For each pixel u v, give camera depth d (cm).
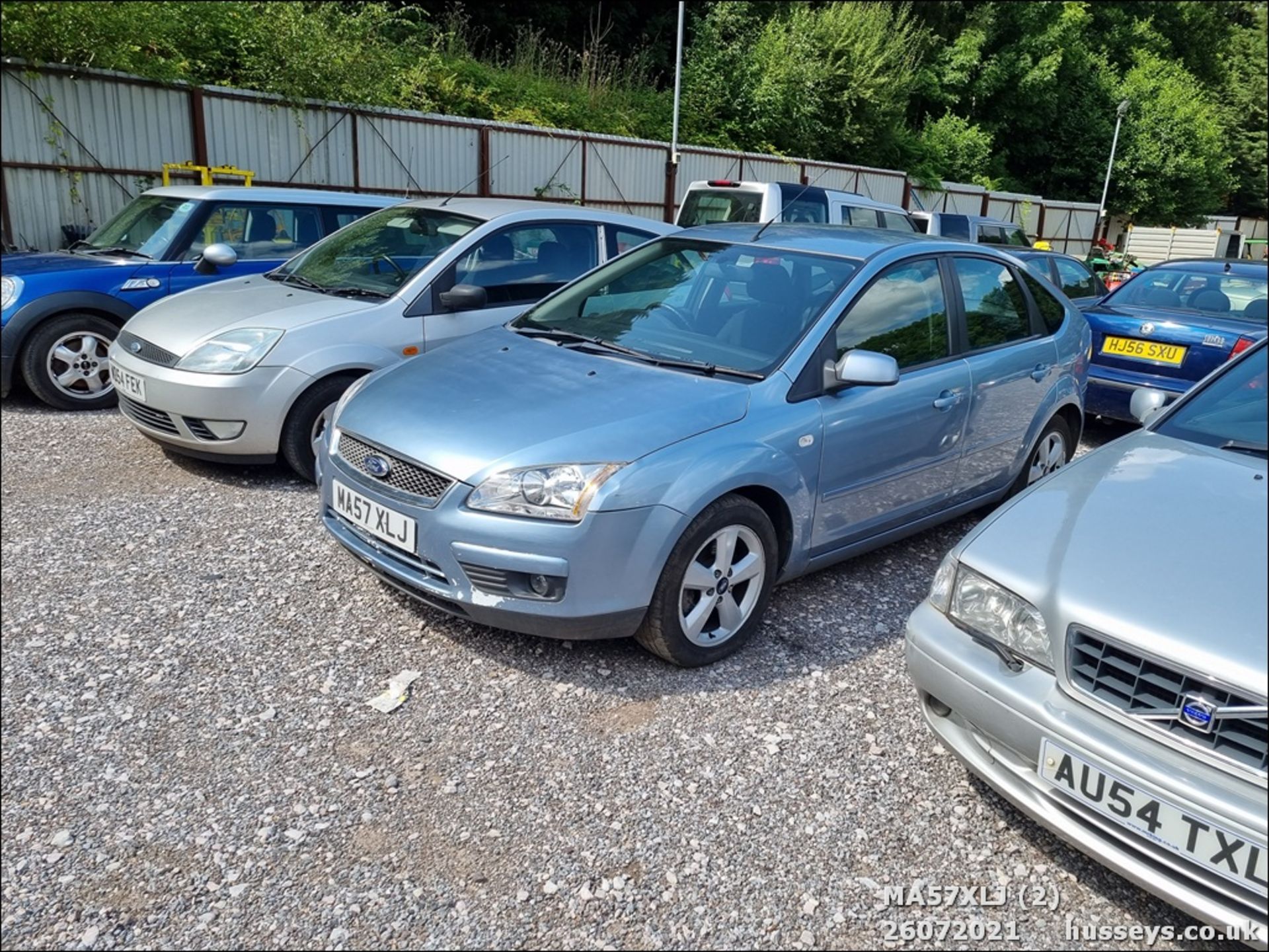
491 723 302
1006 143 3506
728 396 345
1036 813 234
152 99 1240
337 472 359
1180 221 3756
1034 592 239
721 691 327
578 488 304
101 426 619
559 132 1716
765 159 2109
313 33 1401
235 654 335
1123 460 296
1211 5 4506
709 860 247
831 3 2562
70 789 262
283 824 253
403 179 1540
